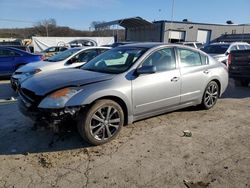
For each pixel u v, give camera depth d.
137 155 4.24
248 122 5.82
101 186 3.44
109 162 4.02
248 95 8.73
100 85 4.48
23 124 5.58
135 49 5.45
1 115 6.26
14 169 3.84
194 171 3.79
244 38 35.78
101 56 5.86
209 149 4.47
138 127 5.38
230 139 4.89
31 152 4.35
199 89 6.15
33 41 33.09
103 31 49.41
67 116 4.23
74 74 4.95
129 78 4.82
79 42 33.28
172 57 5.62
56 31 67.06
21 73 8.79
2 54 12.24
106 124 4.56
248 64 9.76
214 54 13.42
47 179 3.59
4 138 4.88
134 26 41.91
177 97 5.64
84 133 4.37
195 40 42.97
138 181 3.55
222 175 3.70
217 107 6.93
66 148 4.47
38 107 4.27
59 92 4.26
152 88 5.10
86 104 4.29
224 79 6.78
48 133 5.06
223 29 44.47
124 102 4.74
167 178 3.62
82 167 3.88
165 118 5.94
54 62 9.00
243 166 3.93
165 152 4.34
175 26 41.09
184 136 4.98
